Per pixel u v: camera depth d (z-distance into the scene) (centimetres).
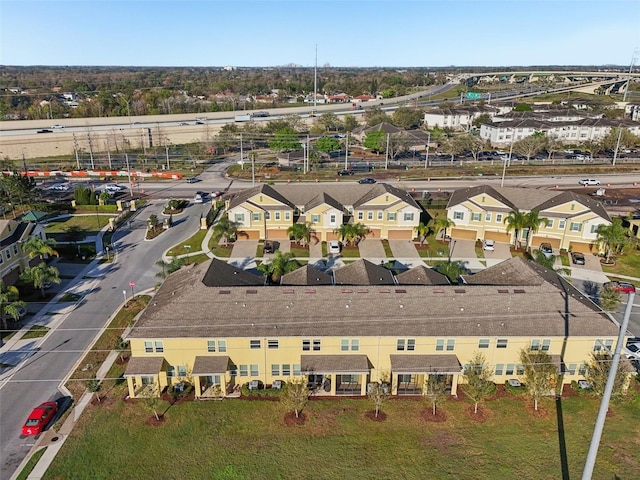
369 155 13488
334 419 3778
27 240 6094
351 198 7594
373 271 4941
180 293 4256
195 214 8538
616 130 13350
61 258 6744
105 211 8725
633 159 12319
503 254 6844
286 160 12100
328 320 4034
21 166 12550
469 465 3366
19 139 13662
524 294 4234
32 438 3584
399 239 7288
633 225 7275
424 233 7138
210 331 3947
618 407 3912
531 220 6694
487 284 4816
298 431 3659
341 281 4850
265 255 6769
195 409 3866
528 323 4022
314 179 10750
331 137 13875
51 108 18688
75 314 5281
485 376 3878
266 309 4103
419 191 9594
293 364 4078
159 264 6009
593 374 3966
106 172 11412
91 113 18550
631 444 3538
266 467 3344
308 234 6962
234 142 14738
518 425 3728
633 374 4059
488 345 4006
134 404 3928
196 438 3584
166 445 3522
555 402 3969
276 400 3981
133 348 3969
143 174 11331
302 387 3794
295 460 3403
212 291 4194
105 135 14862
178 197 9600
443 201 8612
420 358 3984
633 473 3288
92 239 7444
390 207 7131
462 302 4172
